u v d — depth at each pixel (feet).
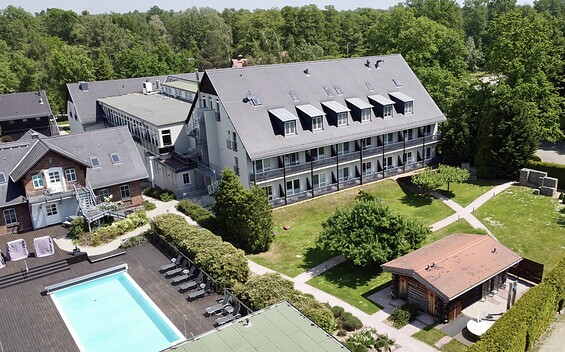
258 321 71.92
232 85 158.51
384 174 176.35
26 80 329.52
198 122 169.37
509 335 79.25
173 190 175.73
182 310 97.35
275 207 153.79
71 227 135.23
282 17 433.48
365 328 93.81
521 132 169.68
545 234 131.13
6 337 91.15
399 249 112.57
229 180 130.93
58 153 138.41
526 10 415.23
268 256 128.57
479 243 109.19
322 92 169.99
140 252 125.49
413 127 178.19
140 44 464.24
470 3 452.76
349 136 162.50
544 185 161.17
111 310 100.17
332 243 115.55
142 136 199.41
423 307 98.99
